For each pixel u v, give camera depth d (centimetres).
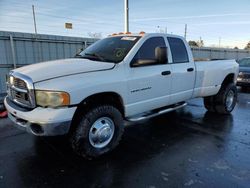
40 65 355
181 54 476
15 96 342
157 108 441
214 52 2028
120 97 362
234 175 309
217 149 390
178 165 335
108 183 290
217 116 595
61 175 306
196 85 512
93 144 344
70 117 303
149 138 438
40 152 371
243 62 1191
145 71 394
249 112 641
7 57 869
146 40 409
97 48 430
